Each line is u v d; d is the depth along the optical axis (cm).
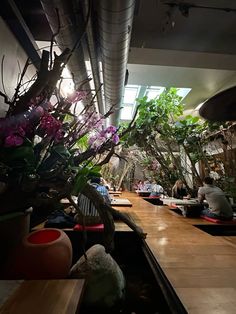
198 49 287
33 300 79
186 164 548
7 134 89
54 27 184
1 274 104
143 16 264
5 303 77
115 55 209
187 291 107
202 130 454
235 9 245
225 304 96
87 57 274
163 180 618
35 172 92
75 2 166
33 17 250
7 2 163
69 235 202
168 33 282
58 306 75
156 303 176
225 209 305
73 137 117
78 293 84
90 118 123
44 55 103
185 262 148
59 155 103
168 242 195
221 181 435
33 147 98
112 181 750
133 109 588
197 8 246
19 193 90
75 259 194
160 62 310
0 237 108
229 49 290
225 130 423
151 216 323
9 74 176
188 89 470
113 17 163
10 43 178
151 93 523
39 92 101
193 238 208
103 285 144
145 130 455
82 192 104
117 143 119
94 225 203
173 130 465
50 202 94
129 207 392
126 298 181
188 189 489
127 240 222
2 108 161
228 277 124
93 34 204
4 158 90
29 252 102
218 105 99
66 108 113
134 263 220
